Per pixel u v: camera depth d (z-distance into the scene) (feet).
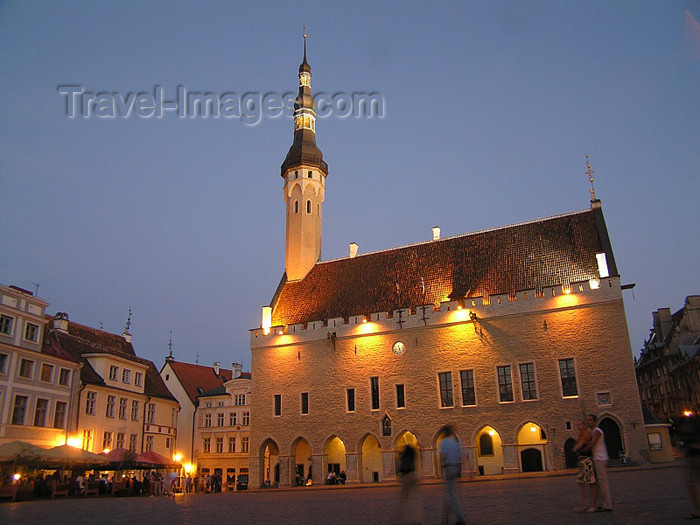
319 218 209.97
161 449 204.44
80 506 84.48
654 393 289.74
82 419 163.32
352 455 157.28
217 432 239.91
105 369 177.06
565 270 154.30
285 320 184.55
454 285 166.30
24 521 58.23
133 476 164.76
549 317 145.28
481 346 150.41
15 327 141.49
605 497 45.09
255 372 176.86
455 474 40.68
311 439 163.32
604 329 139.64
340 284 187.11
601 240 155.63
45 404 149.48
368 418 157.99
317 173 211.00
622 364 136.05
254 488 165.99
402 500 43.16
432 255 179.22
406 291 172.14
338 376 164.96
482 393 147.33
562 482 93.66
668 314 288.30
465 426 146.82
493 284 160.66
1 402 134.10
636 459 130.11
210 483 188.85
